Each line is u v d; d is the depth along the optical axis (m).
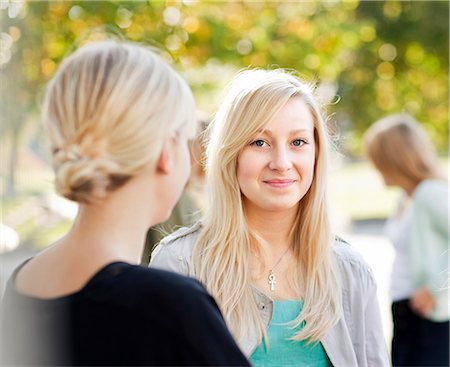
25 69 5.69
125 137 1.42
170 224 3.57
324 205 2.54
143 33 6.05
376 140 4.67
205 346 1.38
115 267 1.45
